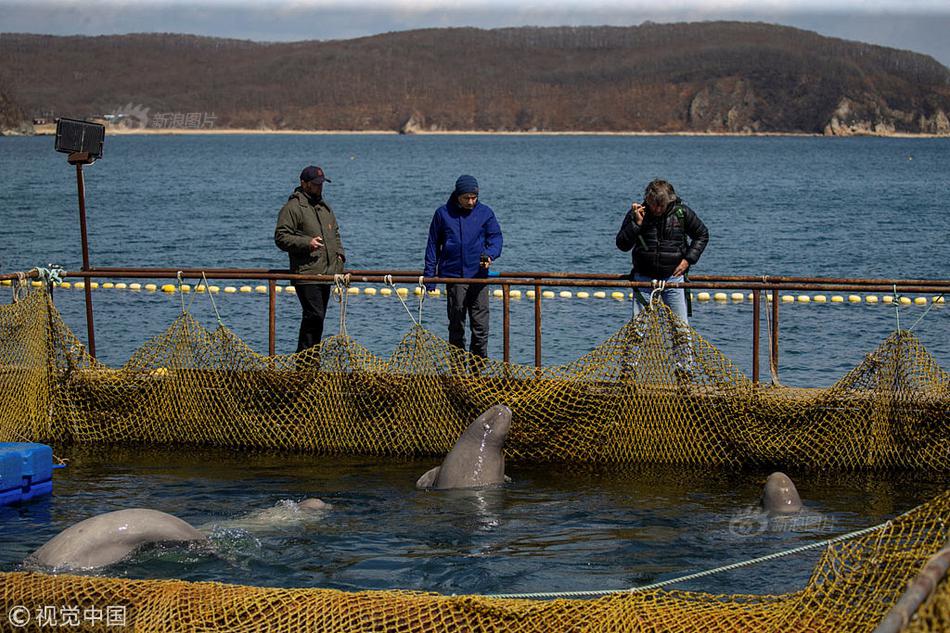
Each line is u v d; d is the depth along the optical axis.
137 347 19.03
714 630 6.38
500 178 86.56
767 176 90.69
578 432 12.00
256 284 25.91
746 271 30.52
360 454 12.44
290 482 11.13
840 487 10.88
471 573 8.35
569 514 9.93
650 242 12.33
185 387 12.89
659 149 180.75
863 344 19.19
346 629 6.30
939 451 11.44
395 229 42.34
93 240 37.50
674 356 11.94
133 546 8.32
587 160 129.38
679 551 8.85
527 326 20.84
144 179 80.44
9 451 10.37
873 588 6.68
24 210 49.75
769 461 11.70
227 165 109.62
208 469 11.71
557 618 6.41
